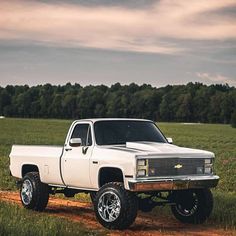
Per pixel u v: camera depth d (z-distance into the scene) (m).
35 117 186.75
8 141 59.12
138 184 10.24
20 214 11.27
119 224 10.38
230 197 14.62
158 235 10.20
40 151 13.02
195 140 70.88
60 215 12.55
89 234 9.95
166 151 10.83
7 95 192.62
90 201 14.95
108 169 10.98
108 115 174.00
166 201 11.46
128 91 185.50
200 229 10.94
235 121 118.75
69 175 11.99
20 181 13.48
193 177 10.92
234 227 10.98
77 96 179.50
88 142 11.69
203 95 166.12
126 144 11.43
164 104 169.75
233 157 38.94
